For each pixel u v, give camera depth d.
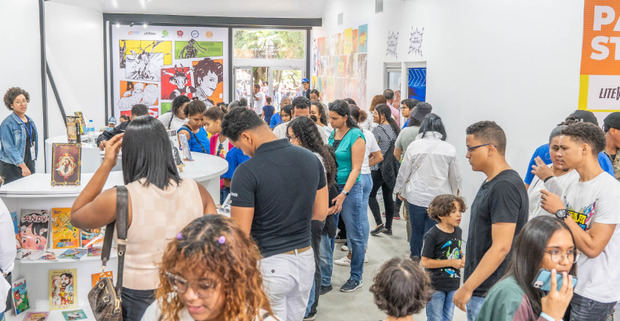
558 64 4.88
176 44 15.23
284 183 2.94
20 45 9.09
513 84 5.53
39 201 3.68
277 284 2.97
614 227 2.85
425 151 4.88
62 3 12.44
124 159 2.45
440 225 3.83
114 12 14.38
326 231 4.82
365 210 5.12
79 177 3.68
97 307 2.38
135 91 15.20
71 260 3.57
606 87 4.63
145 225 2.39
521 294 2.04
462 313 4.59
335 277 5.41
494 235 2.83
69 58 12.80
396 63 9.02
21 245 3.65
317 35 15.10
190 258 1.36
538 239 2.03
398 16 8.80
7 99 7.02
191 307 1.40
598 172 2.93
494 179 2.93
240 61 15.82
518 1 5.42
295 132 4.12
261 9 14.50
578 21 4.64
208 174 4.16
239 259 1.40
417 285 2.17
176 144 4.83
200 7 14.39
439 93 7.29
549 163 4.11
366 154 5.13
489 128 2.95
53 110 11.52
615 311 4.14
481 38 6.15
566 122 3.71
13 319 3.62
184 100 6.26
